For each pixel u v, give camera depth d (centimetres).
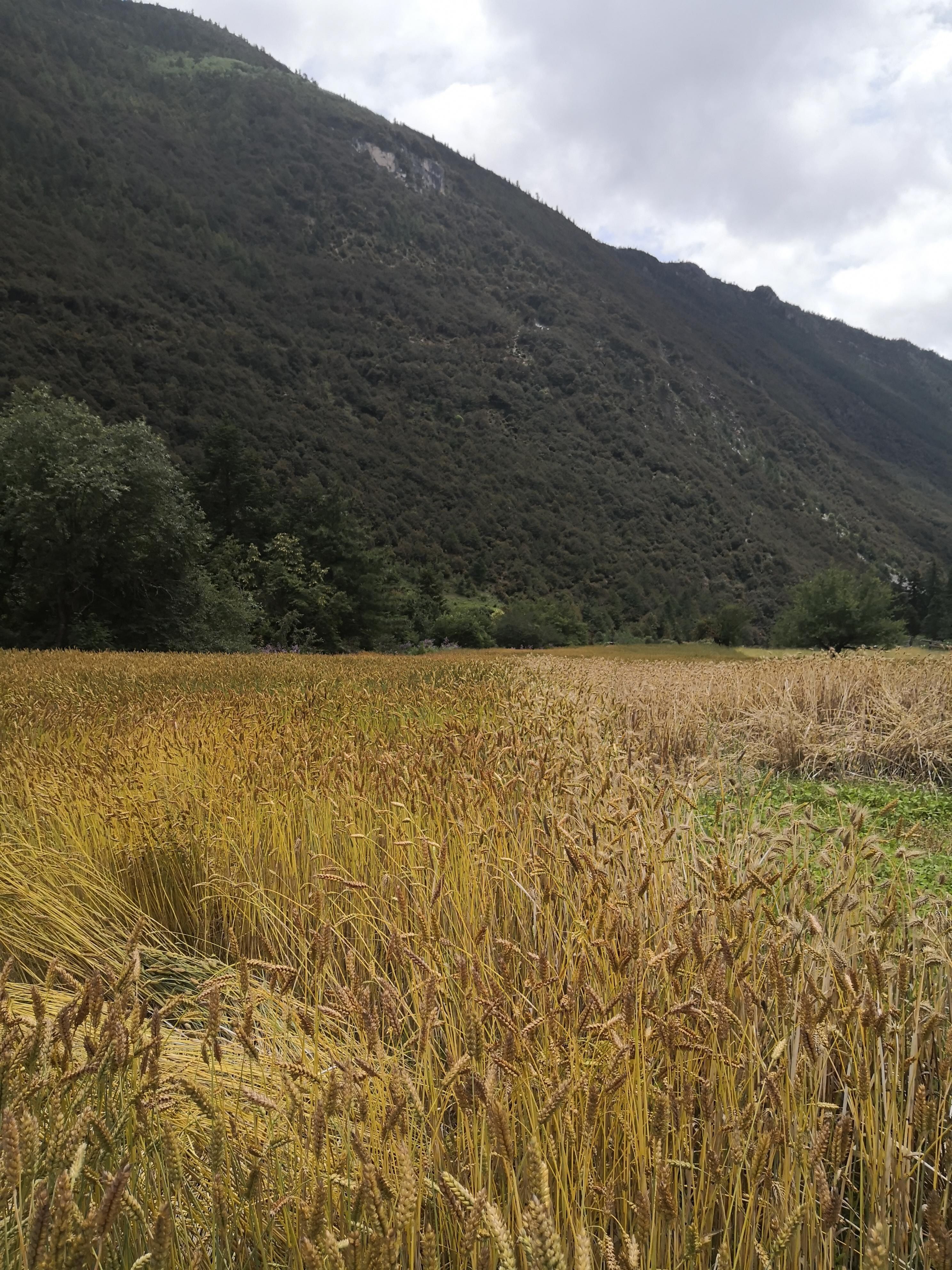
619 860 313
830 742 827
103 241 18638
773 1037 218
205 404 13538
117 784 465
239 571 5053
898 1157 194
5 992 188
